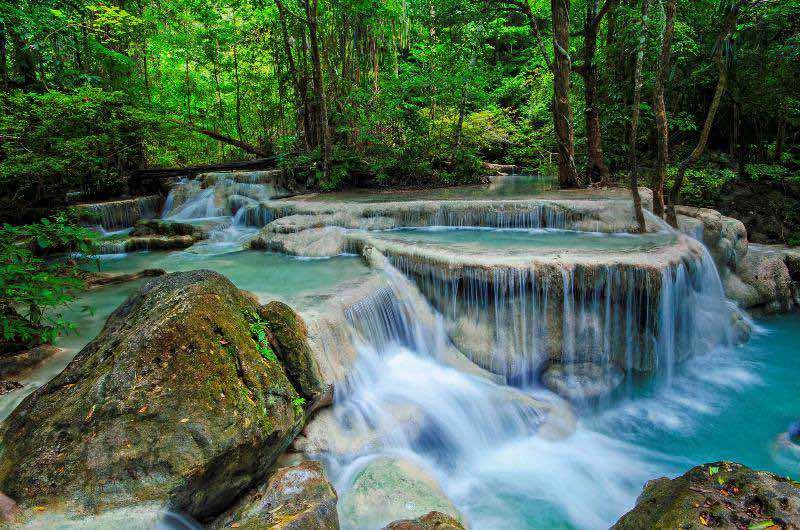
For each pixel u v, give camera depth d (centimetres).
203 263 775
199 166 1430
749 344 757
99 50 1283
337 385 454
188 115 1653
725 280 853
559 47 1160
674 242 721
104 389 319
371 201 1086
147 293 421
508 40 2559
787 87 1221
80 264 850
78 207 1072
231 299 417
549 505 427
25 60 1214
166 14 1677
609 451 509
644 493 349
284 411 373
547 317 593
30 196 1074
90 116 1143
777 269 900
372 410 471
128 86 1401
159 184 1380
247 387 356
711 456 500
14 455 302
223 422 321
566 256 616
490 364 586
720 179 1207
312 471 344
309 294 570
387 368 557
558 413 541
